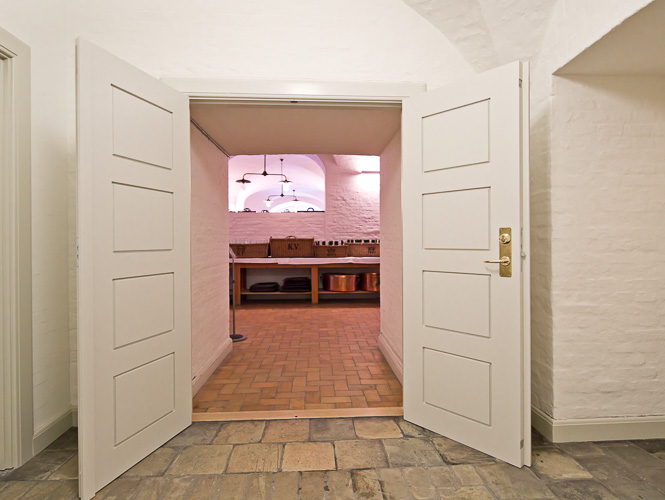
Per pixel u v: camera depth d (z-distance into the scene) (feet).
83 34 7.23
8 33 5.59
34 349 6.22
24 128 5.90
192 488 5.20
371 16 7.56
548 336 6.55
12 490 5.22
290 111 8.28
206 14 7.40
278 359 11.20
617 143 6.40
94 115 5.17
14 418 5.76
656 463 5.75
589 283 6.43
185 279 6.97
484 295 6.03
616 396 6.49
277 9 7.47
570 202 6.40
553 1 6.06
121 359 5.58
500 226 5.82
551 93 6.34
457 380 6.39
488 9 6.64
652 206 6.44
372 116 8.65
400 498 4.97
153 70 7.33
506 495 5.01
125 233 5.68
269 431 6.80
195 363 8.83
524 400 5.66
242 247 20.92
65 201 7.00
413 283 7.00
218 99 7.36
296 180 35.53
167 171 6.52
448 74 7.61
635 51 5.55
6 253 5.74
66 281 7.02
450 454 6.02
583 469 5.60
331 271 23.07
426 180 6.75
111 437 5.38
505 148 5.75
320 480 5.36
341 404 8.04
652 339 6.48
